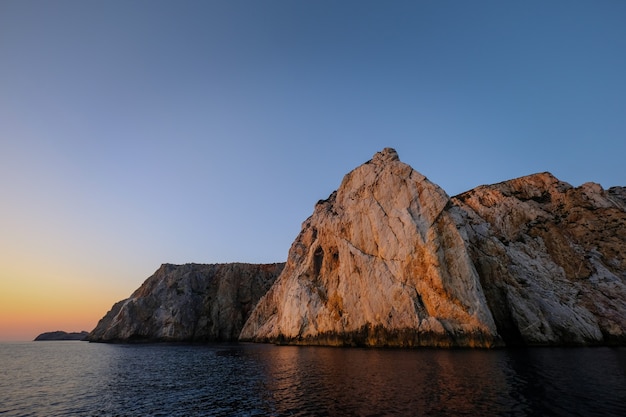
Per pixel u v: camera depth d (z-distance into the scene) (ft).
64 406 84.07
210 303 365.20
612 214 225.15
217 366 142.61
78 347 315.37
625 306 184.24
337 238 219.41
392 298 181.78
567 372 95.86
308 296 230.89
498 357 126.72
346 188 238.27
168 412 74.18
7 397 96.02
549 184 257.34
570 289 195.52
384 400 71.41
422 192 195.62
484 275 193.36
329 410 67.05
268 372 118.62
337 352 163.32
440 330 164.14
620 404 64.80
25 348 376.07
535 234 225.76
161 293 364.79
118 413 75.41
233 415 68.90
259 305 323.57
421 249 180.55
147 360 175.22
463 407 64.23
